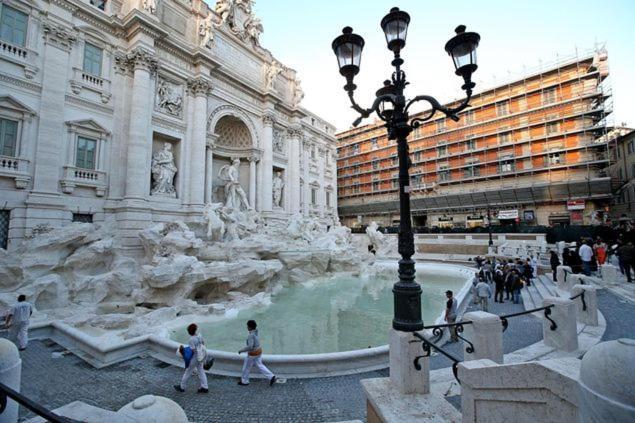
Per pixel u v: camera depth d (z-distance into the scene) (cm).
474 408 350
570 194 3694
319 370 776
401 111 510
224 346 993
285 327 1204
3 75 1631
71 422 234
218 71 2772
